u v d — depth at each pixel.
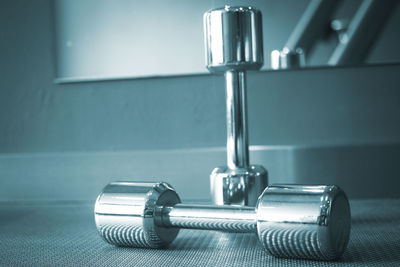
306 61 1.26
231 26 0.81
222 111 1.31
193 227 0.74
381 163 1.23
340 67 1.27
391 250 0.71
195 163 1.27
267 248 0.67
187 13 1.30
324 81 1.28
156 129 1.33
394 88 1.26
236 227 0.70
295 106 1.29
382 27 1.25
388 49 1.25
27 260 0.71
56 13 1.36
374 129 1.27
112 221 0.75
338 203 0.64
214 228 0.72
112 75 1.33
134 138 1.34
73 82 1.36
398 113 1.26
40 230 0.95
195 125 1.32
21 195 1.34
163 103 1.33
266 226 0.66
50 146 1.37
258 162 1.26
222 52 0.81
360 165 1.23
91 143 1.36
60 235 0.90
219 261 0.68
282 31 1.25
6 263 0.70
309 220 0.62
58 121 1.37
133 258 0.71
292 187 0.67
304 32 1.25
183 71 1.30
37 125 1.38
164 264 0.67
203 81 1.31
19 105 1.38
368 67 1.27
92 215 1.12
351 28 1.25
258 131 1.30
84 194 1.32
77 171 1.32
